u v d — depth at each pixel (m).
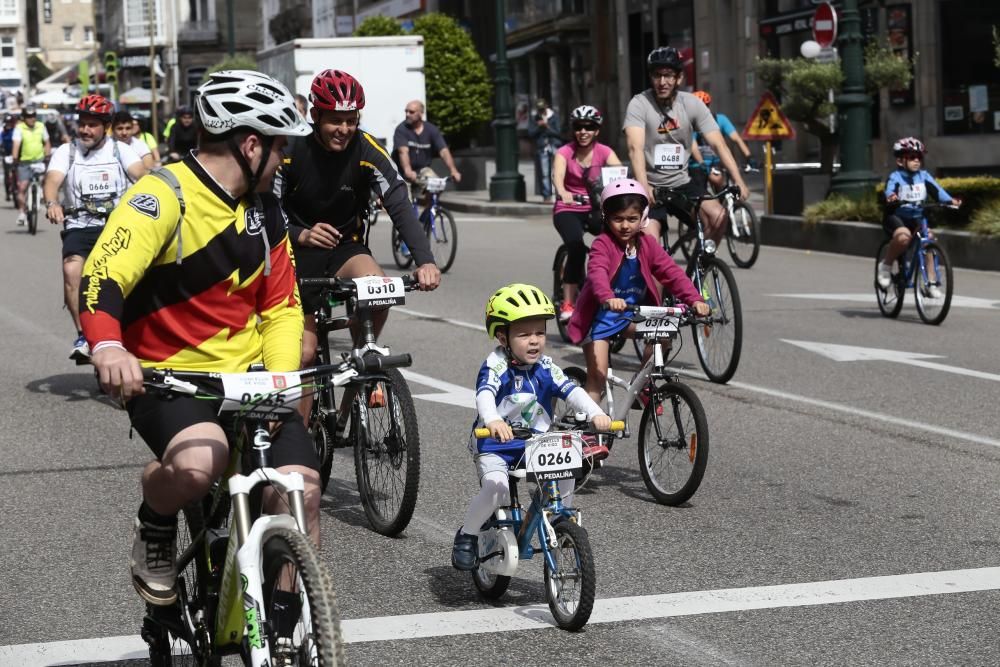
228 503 5.95
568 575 7.26
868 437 11.81
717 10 47.56
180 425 5.54
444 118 45.47
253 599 5.03
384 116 38.22
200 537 5.75
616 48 57.22
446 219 24.45
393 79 38.19
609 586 8.03
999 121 36.91
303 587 4.90
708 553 8.66
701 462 9.57
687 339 17.08
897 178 18.25
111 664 6.84
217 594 5.64
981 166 37.28
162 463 5.55
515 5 65.25
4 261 27.00
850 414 12.72
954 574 8.14
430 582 8.19
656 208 16.23
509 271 23.78
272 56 40.53
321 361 10.07
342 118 9.59
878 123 39.50
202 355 5.89
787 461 11.05
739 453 11.35
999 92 36.72
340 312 10.07
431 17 45.97
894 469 10.73
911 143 18.16
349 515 9.75
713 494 10.12
